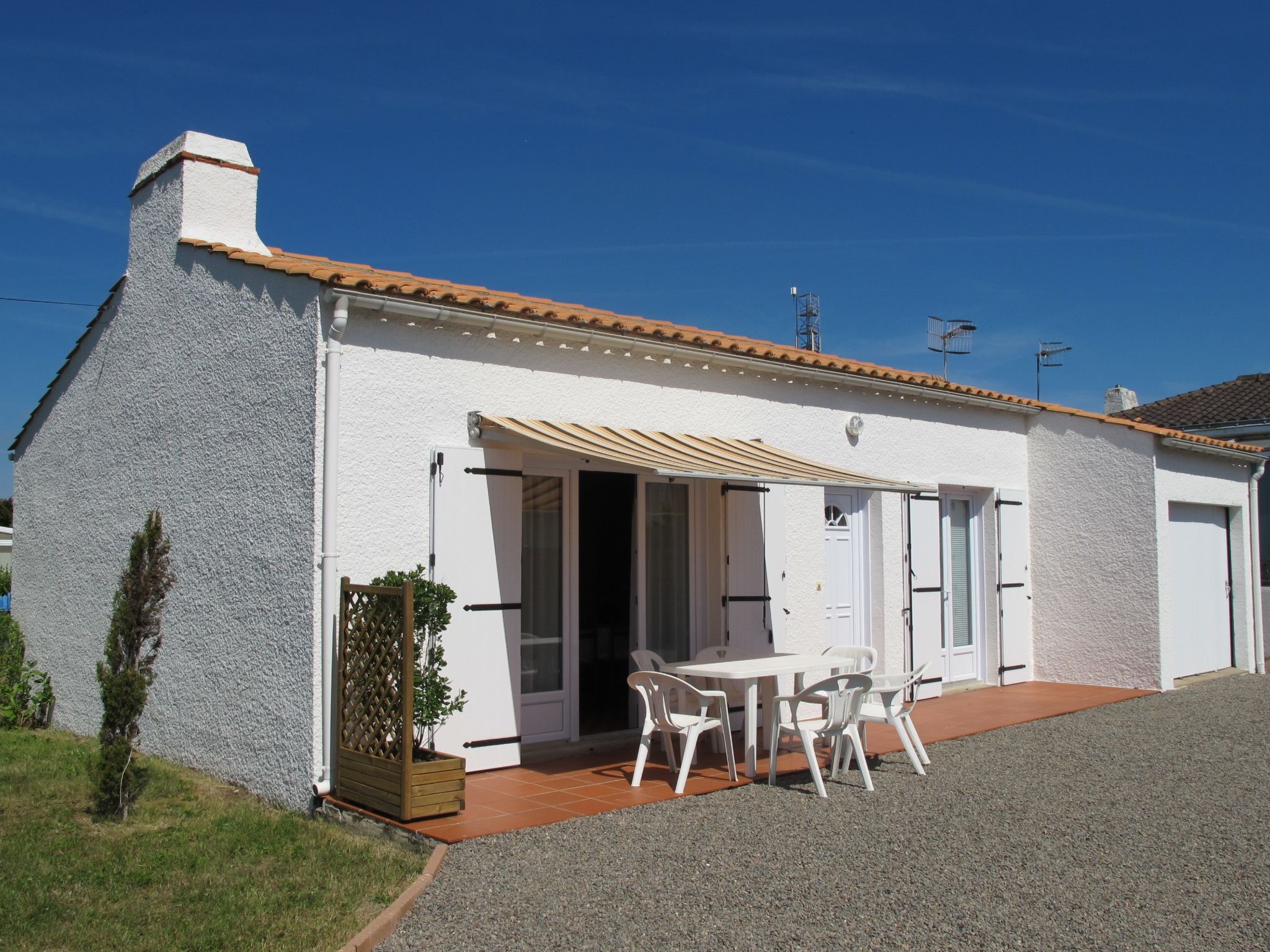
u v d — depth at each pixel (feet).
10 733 45.37
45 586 48.32
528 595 37.93
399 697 28.48
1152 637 54.85
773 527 43.42
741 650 40.19
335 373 31.48
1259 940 21.04
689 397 41.91
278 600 32.30
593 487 44.21
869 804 31.24
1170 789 33.42
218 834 28.78
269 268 33.40
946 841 27.48
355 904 23.22
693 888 23.79
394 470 32.76
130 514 41.19
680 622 42.19
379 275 39.47
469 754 33.53
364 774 29.35
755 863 25.48
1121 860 26.03
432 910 22.63
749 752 34.01
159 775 35.29
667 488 42.29
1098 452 57.11
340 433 31.68
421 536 33.14
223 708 34.58
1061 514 58.44
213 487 35.96
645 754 32.83
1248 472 66.33
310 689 30.86
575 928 21.56
